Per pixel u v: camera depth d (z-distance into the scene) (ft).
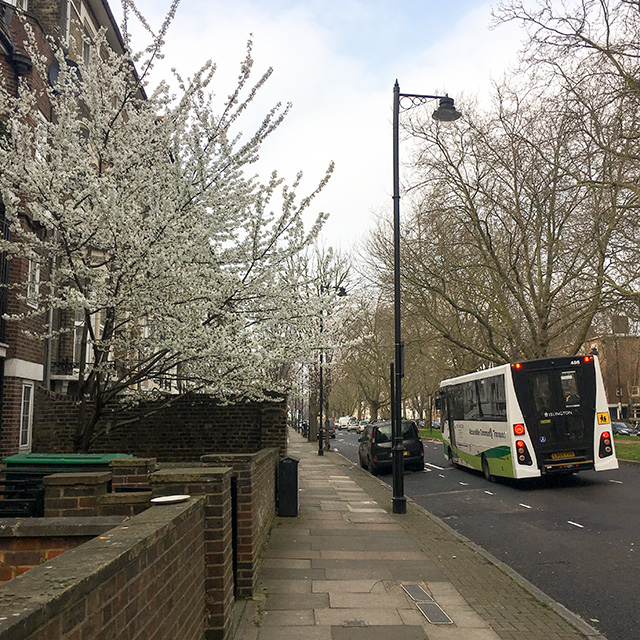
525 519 37.86
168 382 37.63
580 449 50.98
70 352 48.42
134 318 29.53
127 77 30.37
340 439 200.34
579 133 56.95
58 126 27.17
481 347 124.16
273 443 45.32
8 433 37.24
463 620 18.29
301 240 30.55
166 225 27.04
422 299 93.71
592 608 20.20
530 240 92.38
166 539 10.98
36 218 26.16
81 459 21.68
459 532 34.60
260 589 21.33
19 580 7.04
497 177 82.53
